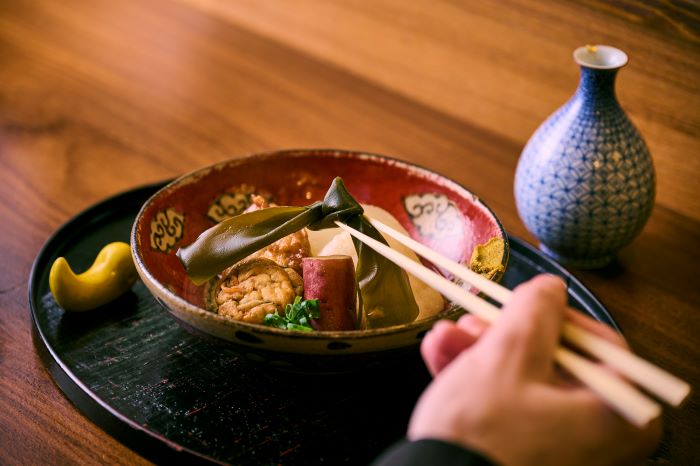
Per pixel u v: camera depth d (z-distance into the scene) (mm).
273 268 487
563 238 557
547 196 549
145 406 447
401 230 523
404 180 550
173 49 850
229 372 472
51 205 624
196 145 704
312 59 834
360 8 816
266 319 459
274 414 445
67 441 440
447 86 776
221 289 485
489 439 273
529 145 566
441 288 381
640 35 662
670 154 662
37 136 710
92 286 505
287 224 471
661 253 597
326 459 421
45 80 795
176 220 521
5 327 509
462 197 526
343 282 460
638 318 534
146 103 763
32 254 572
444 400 284
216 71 811
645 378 301
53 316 509
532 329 304
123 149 697
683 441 447
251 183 553
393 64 807
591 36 691
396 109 760
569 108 549
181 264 515
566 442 281
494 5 736
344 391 460
